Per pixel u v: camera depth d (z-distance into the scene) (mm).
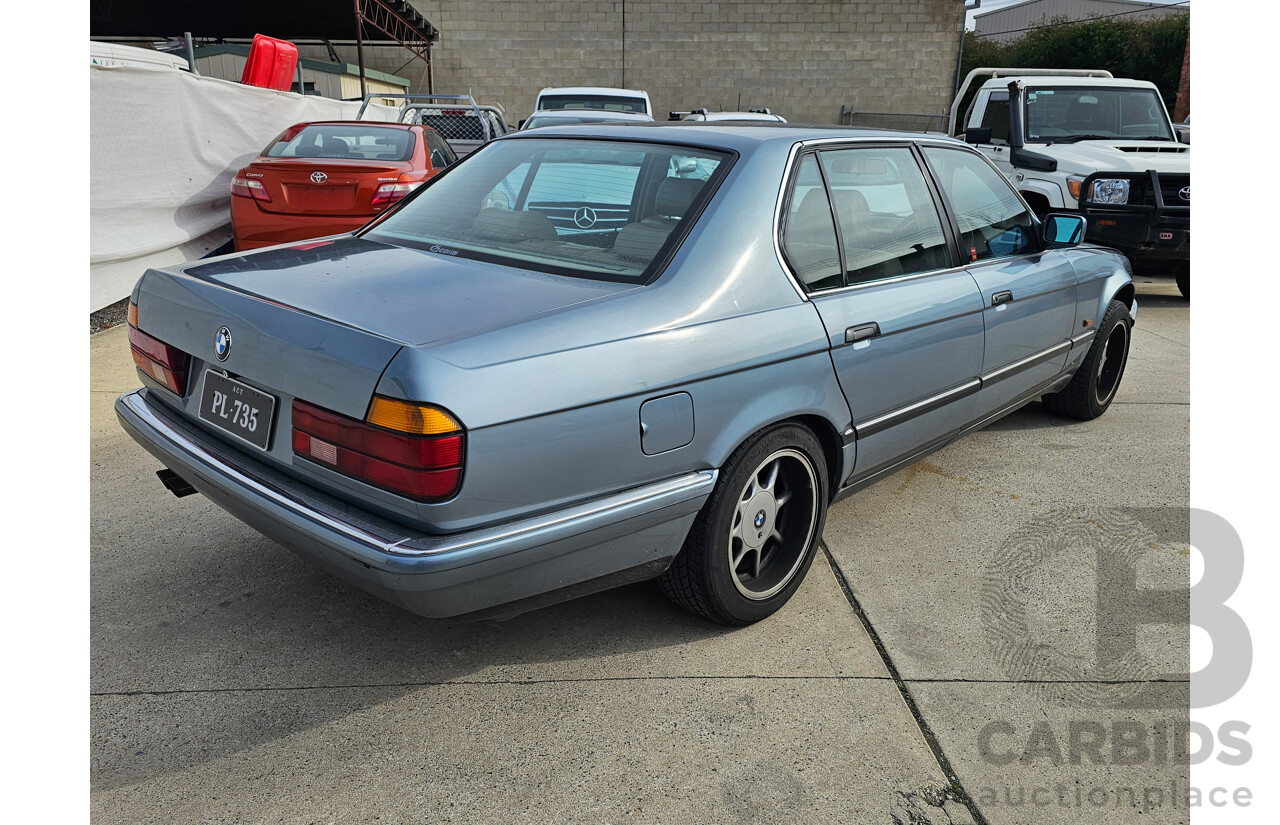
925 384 3174
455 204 2955
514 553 2043
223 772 2113
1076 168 7582
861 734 2316
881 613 2900
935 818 2053
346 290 2326
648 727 2316
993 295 3455
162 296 2572
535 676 2518
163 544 3162
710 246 2455
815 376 2648
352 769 2139
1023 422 4844
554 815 2014
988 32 48688
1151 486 3982
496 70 20734
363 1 15023
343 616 2779
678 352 2273
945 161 3488
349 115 11953
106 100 6195
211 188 7801
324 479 2096
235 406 2328
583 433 2105
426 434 1887
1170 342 6777
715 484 2459
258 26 16797
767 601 2781
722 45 20531
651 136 2879
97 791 2029
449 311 2150
